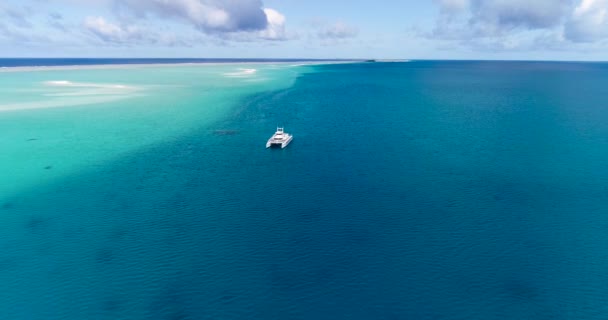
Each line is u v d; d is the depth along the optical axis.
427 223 36.31
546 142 64.00
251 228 35.38
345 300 26.53
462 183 45.94
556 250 32.03
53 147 60.66
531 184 45.66
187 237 33.91
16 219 37.06
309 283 28.14
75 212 38.50
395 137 68.06
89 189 44.19
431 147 61.31
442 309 25.81
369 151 59.22
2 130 70.94
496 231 34.91
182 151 59.28
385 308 25.88
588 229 35.28
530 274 29.09
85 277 28.69
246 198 41.75
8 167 51.22
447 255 31.28
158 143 63.69
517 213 38.28
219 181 46.69
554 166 51.81
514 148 60.56
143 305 26.09
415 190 43.88
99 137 67.12
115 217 37.44
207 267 29.83
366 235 34.19
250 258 30.91
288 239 33.56
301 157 56.22
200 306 26.03
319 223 36.28
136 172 49.72
